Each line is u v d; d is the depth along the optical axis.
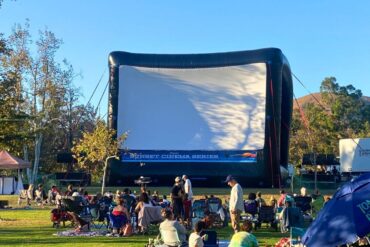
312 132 62.88
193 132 36.00
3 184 41.12
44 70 47.44
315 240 8.86
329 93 100.06
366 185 9.06
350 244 9.38
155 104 36.59
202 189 34.25
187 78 36.69
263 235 16.45
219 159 35.28
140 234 16.56
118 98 36.75
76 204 17.39
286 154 41.31
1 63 34.41
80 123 55.94
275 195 31.12
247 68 36.03
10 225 19.58
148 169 35.56
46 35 47.88
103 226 18.77
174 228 11.28
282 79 37.31
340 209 8.97
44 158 54.59
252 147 35.09
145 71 36.88
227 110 35.94
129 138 36.22
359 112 96.44
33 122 46.06
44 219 21.83
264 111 35.41
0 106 30.22
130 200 18.12
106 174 35.78
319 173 43.50
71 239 15.39
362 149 40.31
